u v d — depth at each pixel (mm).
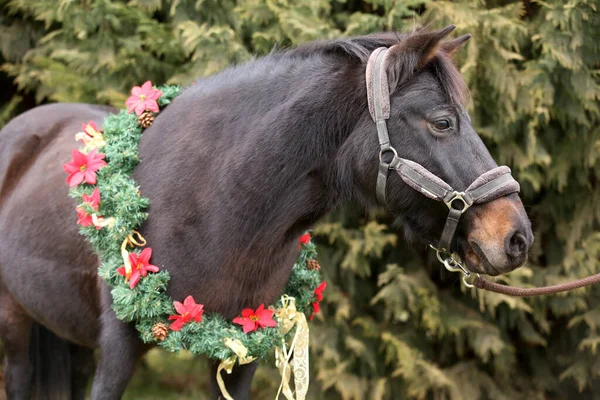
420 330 3279
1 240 2068
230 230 1593
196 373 3582
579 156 2973
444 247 1523
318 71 1610
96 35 3072
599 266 2996
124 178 1699
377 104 1500
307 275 1889
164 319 1646
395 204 1541
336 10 3100
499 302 2967
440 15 2758
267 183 1584
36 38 3457
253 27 2984
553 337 3350
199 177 1627
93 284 1816
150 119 1802
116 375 1697
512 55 2730
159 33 2984
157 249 1649
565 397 3377
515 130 2955
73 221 1849
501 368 3217
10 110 3492
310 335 3049
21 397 2232
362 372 3244
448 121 1469
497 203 1460
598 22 2742
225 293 1632
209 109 1680
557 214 3174
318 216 1659
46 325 2090
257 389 3404
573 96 2854
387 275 3006
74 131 2123
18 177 2150
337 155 1580
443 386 3150
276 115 1599
